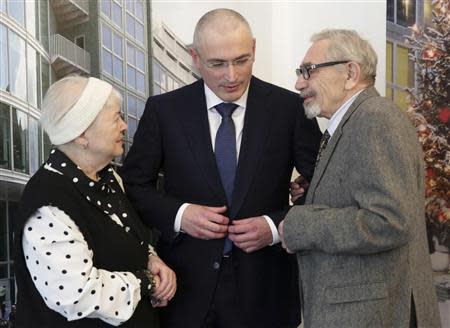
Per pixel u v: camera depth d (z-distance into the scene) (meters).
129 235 1.25
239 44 1.32
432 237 1.94
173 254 1.47
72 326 1.12
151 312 1.30
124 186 1.50
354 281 1.08
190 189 1.43
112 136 1.21
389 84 2.01
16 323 1.12
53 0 1.72
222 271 1.42
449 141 1.94
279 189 1.46
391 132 1.04
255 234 1.32
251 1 2.15
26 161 1.68
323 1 2.15
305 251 1.20
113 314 1.10
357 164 1.07
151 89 1.94
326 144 1.26
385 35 2.02
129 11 1.88
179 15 2.00
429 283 1.13
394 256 1.08
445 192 1.94
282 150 1.45
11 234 1.65
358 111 1.12
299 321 1.54
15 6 1.63
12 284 1.66
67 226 1.08
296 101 1.50
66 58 1.75
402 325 1.07
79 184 1.16
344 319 1.07
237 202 1.39
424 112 1.97
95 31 1.80
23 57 1.66
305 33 2.19
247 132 1.43
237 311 1.41
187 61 2.02
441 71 1.94
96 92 1.17
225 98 1.41
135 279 1.18
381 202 1.01
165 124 1.48
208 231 1.34
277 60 2.21
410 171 1.03
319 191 1.17
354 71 1.18
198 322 1.40
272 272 1.46
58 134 1.16
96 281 1.08
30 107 1.68
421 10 1.96
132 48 1.89
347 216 1.04
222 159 1.43
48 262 1.05
